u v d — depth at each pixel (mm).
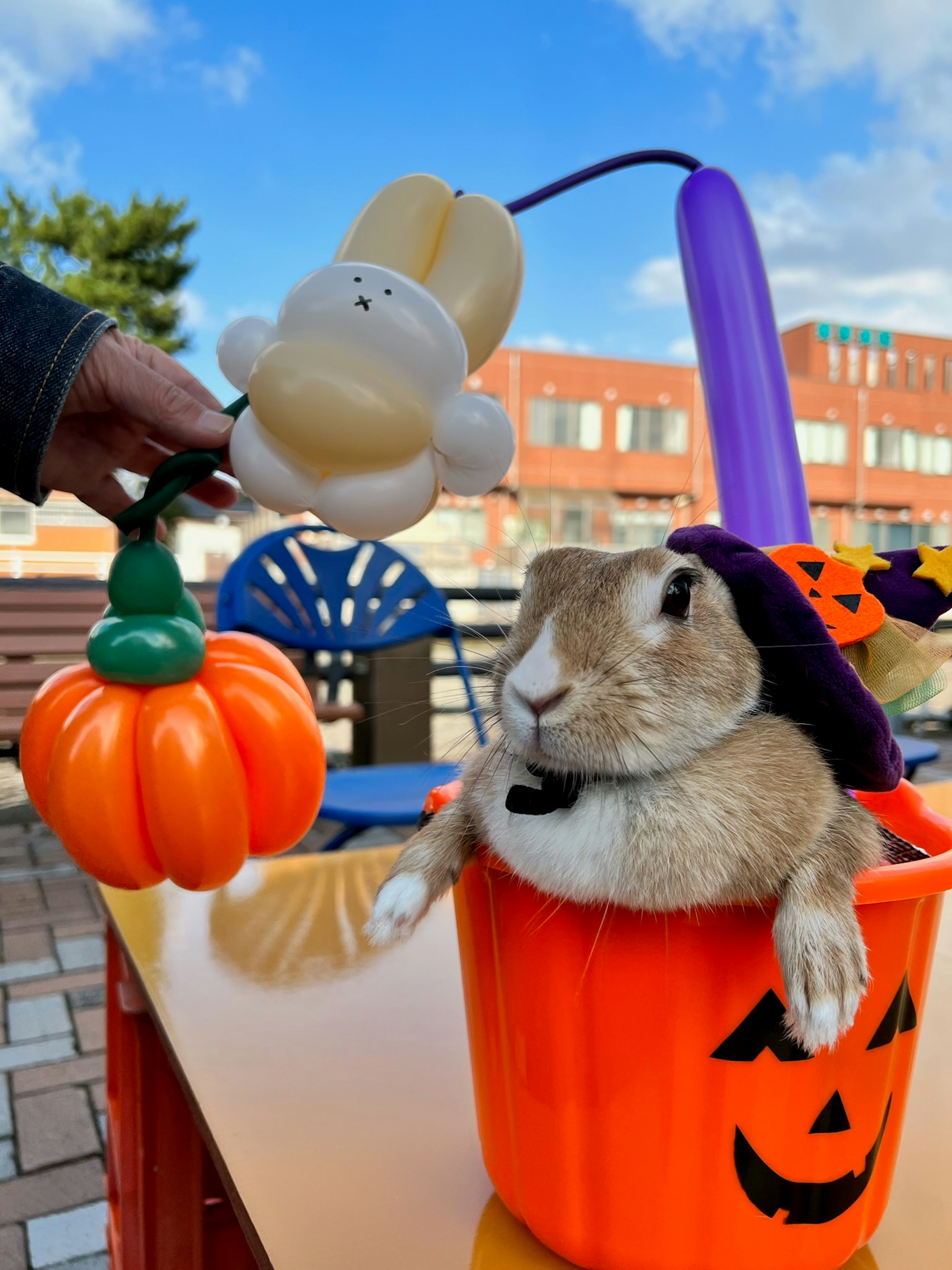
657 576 696
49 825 854
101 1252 1860
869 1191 688
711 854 601
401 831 4676
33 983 3043
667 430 19469
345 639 3312
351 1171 810
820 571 819
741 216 1133
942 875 650
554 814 636
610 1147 659
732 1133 643
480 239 936
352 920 1346
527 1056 685
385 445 812
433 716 4566
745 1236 656
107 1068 1382
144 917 1331
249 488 883
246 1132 858
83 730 805
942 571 839
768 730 681
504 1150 733
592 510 14656
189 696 819
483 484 885
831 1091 648
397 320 800
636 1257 674
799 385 19828
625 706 634
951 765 6016
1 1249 1867
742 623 720
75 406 1016
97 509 1374
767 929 626
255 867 1536
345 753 5586
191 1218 1169
